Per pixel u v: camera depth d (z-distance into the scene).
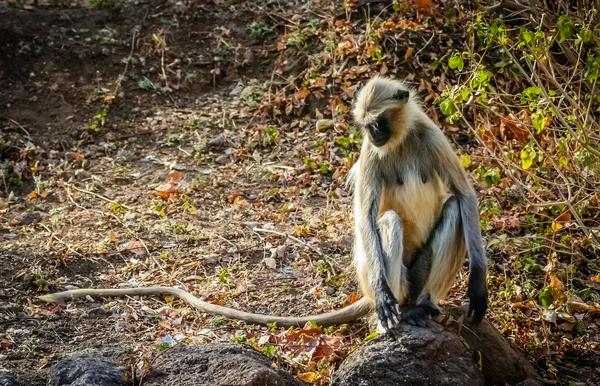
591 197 8.56
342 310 7.33
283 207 9.59
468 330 6.83
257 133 10.91
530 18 10.03
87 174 10.40
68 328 7.34
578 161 8.04
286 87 11.55
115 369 6.34
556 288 7.34
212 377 6.07
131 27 12.73
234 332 7.31
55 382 6.20
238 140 10.98
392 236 6.81
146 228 9.17
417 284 7.20
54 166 10.55
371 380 6.13
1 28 12.35
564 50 9.24
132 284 8.22
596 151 7.76
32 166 10.54
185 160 10.67
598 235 8.10
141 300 7.90
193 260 8.60
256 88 11.70
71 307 7.70
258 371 6.00
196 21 12.80
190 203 9.76
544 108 7.89
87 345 7.06
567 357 7.20
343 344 7.15
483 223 8.35
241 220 9.39
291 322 7.36
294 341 7.09
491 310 7.69
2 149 10.73
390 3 12.18
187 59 12.20
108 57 12.25
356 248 7.28
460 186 7.04
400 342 6.32
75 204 9.71
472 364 6.45
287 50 12.08
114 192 10.03
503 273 8.33
